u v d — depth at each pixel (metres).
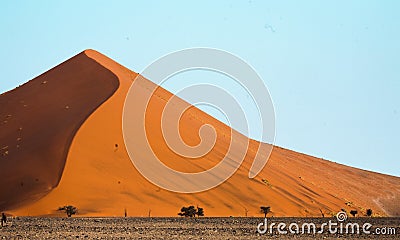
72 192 114.50
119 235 74.25
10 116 139.12
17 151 125.31
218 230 81.31
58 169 118.94
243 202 132.25
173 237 72.56
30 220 95.50
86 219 98.44
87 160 121.75
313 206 147.50
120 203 115.06
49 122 133.62
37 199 112.12
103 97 139.75
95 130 128.50
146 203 117.25
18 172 118.56
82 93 143.00
